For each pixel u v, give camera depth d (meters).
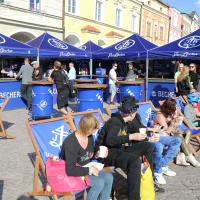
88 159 2.72
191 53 7.37
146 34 25.03
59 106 6.65
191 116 4.92
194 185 3.43
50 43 9.57
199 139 4.89
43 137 2.82
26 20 12.84
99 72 12.80
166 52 7.93
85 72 13.48
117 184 3.41
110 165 2.88
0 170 3.79
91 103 6.07
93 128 2.47
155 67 12.67
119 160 2.77
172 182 3.52
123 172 3.82
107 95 11.93
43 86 6.66
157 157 3.31
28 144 5.09
